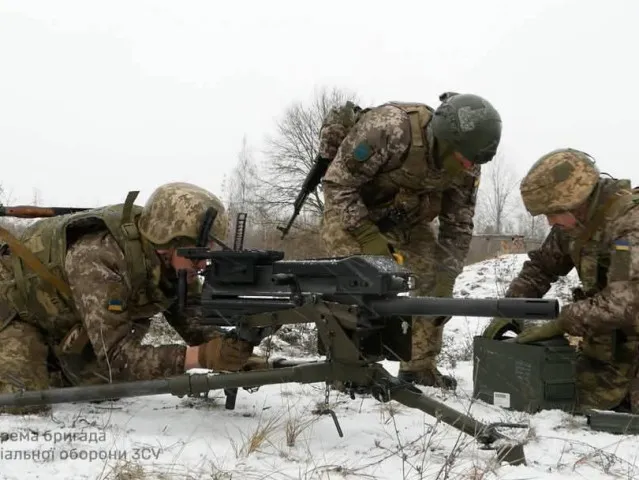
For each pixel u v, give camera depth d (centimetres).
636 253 457
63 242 450
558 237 546
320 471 327
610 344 482
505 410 482
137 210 461
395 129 556
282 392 519
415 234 617
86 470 321
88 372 466
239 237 429
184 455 347
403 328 382
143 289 452
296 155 2697
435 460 353
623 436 412
